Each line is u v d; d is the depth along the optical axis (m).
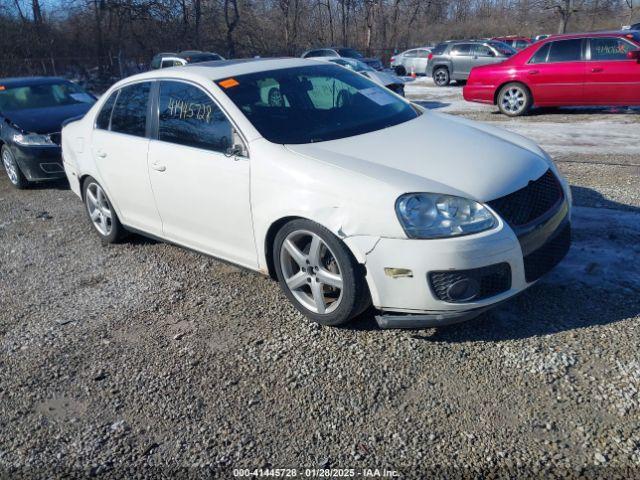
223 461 2.80
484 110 13.64
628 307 3.72
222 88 4.30
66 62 31.94
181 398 3.28
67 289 4.84
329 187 3.51
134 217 5.20
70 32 33.56
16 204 7.71
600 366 3.19
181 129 4.50
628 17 43.59
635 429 2.74
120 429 3.08
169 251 5.44
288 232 3.78
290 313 4.07
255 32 40.28
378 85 5.07
